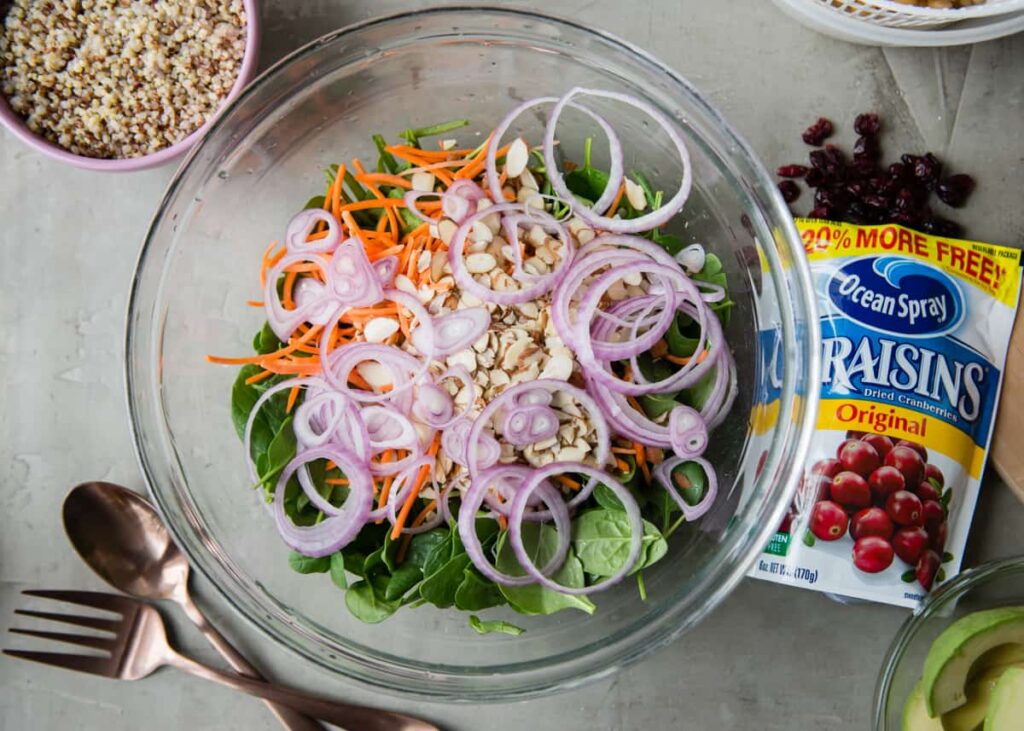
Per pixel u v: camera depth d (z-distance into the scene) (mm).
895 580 604
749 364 593
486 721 637
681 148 569
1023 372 626
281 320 560
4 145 648
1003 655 604
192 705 641
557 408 543
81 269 648
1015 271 630
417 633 601
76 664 625
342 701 635
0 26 623
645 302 549
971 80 655
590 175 583
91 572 644
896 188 648
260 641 637
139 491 643
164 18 616
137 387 574
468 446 536
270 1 645
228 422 616
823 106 654
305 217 563
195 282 611
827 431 609
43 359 647
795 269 562
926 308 616
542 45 595
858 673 641
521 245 555
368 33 581
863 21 629
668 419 551
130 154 625
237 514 605
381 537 564
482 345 542
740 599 642
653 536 543
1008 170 655
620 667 558
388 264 553
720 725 640
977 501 639
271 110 593
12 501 645
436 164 562
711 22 651
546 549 546
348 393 546
